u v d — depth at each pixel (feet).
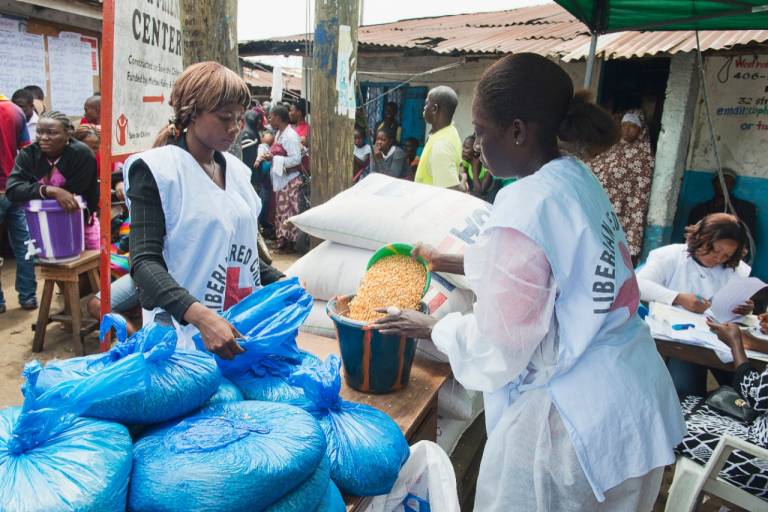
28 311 14.33
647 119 19.99
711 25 10.01
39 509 2.40
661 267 9.89
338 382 4.26
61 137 11.34
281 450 3.08
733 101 16.74
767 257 17.08
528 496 4.31
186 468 2.84
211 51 8.59
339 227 7.59
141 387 3.05
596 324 3.94
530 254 3.78
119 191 13.07
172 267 4.83
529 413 4.25
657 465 4.17
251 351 4.22
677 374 9.50
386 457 3.99
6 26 19.77
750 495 6.32
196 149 5.04
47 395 2.78
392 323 5.07
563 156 4.23
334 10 10.84
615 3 9.68
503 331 3.93
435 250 6.31
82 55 23.68
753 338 7.83
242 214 5.28
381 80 24.71
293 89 44.52
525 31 23.22
